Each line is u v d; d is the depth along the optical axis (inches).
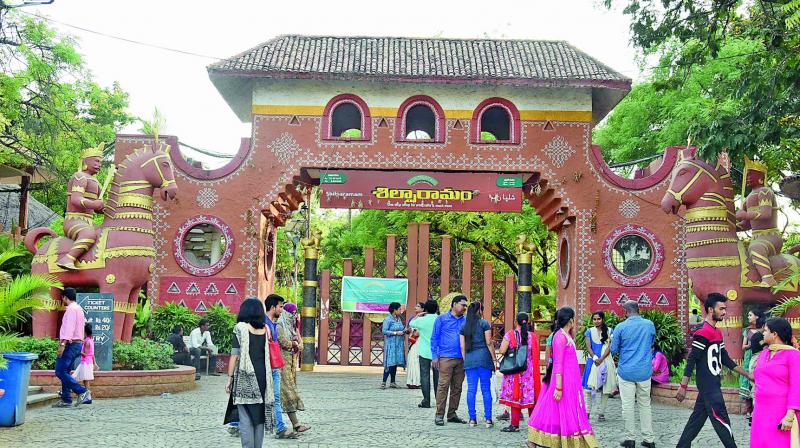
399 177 874.8
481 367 498.0
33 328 701.9
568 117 876.6
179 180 869.2
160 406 550.6
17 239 893.8
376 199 871.1
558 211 885.2
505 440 446.3
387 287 938.7
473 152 873.5
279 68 853.8
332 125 903.1
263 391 345.4
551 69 880.9
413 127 994.1
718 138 619.5
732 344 698.8
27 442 402.0
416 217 1272.1
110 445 399.9
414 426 491.8
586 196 866.8
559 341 383.9
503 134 978.7
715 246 710.5
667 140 1024.9
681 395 389.1
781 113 629.3
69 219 716.0
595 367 544.4
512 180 873.5
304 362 899.4
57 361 534.6
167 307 825.5
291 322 452.4
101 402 563.2
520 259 911.0
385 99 879.1
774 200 706.2
